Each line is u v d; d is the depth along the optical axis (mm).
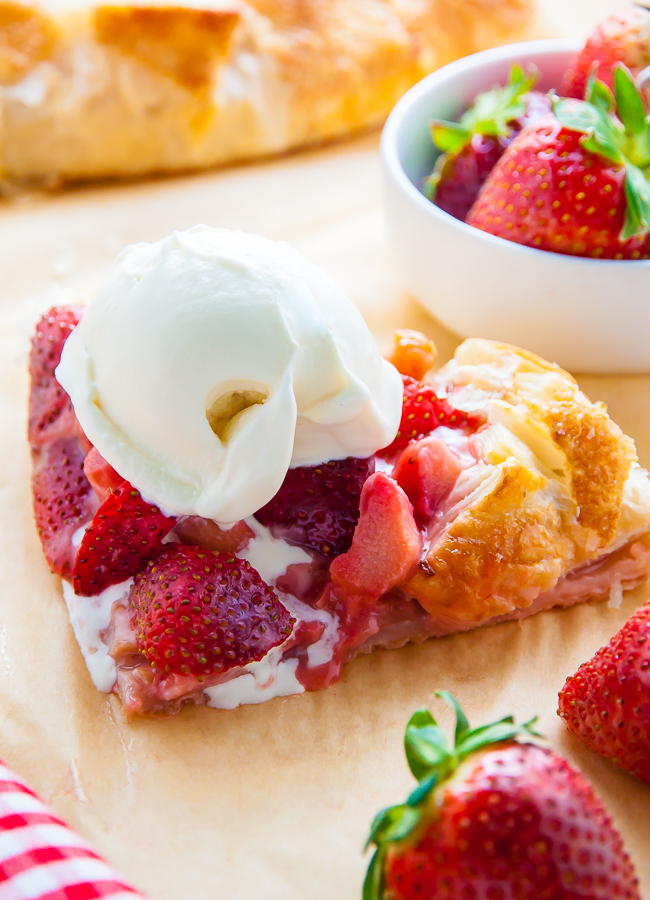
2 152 483
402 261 424
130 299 351
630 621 340
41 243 471
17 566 377
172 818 337
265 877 330
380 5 522
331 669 357
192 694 353
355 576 353
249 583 344
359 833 335
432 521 363
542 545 360
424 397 373
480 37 542
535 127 401
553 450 366
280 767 345
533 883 304
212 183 500
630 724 333
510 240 402
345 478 359
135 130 489
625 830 337
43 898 312
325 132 523
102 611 359
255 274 348
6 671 358
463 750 312
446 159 425
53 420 378
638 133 389
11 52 478
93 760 345
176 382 344
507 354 386
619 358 412
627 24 420
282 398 342
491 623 369
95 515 356
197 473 349
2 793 328
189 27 479
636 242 396
